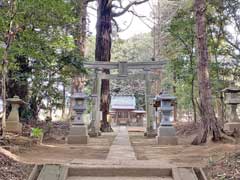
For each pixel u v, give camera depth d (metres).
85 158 6.52
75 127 10.14
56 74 12.34
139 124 26.39
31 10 7.15
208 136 8.72
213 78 13.59
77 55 12.17
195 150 7.59
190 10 12.42
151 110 13.63
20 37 8.62
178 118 24.48
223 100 13.68
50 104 13.55
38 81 12.01
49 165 5.09
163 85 19.73
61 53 11.72
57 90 13.40
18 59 11.28
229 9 13.02
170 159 6.36
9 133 8.51
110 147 8.68
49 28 9.65
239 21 13.26
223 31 13.34
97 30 16.22
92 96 13.65
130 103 26.91
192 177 4.69
